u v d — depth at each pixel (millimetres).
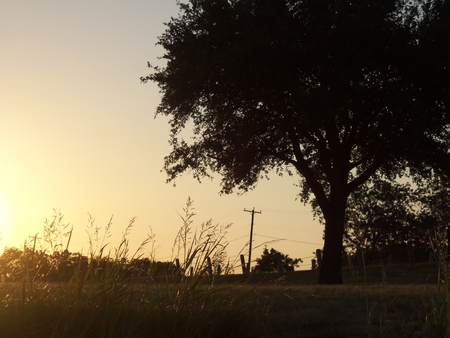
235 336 4598
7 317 4090
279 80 17844
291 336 5059
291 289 9062
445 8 18906
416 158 18719
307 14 18375
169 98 20344
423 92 18922
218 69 18266
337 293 7957
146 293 4520
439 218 4672
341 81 17641
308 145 23719
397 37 18016
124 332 4195
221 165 20797
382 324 5395
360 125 20047
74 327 4102
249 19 18422
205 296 4699
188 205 4758
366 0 18078
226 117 21188
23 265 4457
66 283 4570
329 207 20703
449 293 4473
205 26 19500
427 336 4461
